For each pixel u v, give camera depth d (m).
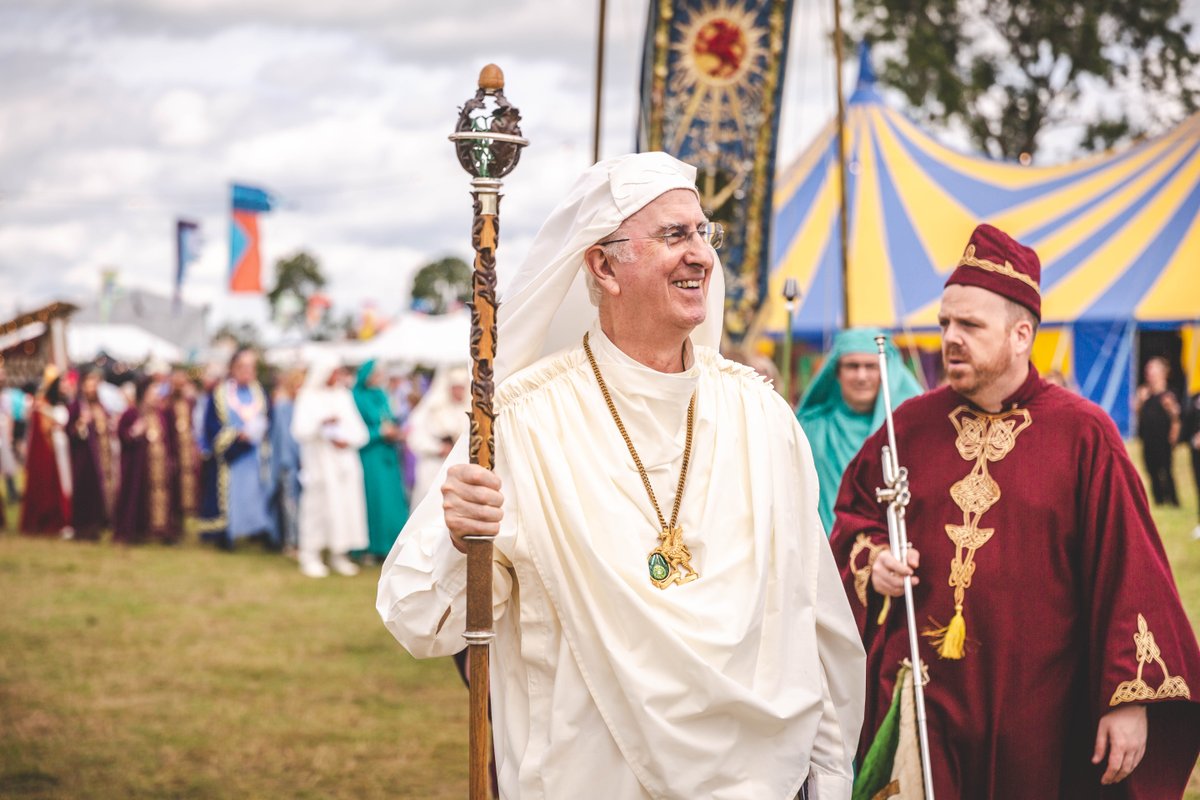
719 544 2.57
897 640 3.24
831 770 2.71
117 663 7.99
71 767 5.75
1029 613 3.08
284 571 12.23
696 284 2.58
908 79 29.25
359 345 25.42
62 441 15.31
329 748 6.10
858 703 2.81
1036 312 3.21
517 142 2.37
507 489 2.56
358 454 12.51
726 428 2.67
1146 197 16.20
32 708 6.84
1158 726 3.05
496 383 2.66
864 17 29.75
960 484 3.21
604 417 2.62
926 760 2.98
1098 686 2.98
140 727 6.46
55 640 8.72
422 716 6.75
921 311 15.11
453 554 2.51
